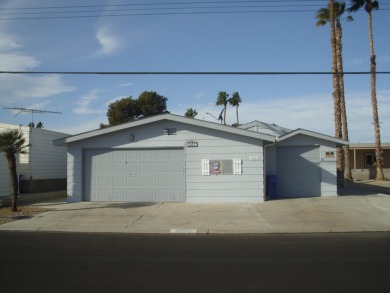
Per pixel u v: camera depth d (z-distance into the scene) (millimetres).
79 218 14234
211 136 17719
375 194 20609
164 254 8969
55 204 17469
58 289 6332
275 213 14844
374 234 11773
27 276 7113
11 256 8773
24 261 8281
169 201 17812
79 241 10695
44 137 26203
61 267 7762
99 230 12461
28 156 24391
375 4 33750
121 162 18156
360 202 17062
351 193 21359
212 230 12320
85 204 17250
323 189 19531
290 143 19734
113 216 14531
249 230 12312
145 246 9953
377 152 36062
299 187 19688
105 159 18250
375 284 6551
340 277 6980
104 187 18203
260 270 7484
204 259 8445
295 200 17938
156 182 17969
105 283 6668
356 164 42562
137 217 14328
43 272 7387
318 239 10938
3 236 11523
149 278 6965
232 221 13570
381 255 8781
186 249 9547
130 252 9195
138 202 17688
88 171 18266
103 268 7680
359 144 40438
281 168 19812
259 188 17500
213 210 15500
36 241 10688
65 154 29156
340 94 30031
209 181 17625
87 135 17969
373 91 35688
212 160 17656
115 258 8562
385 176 40406
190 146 17766
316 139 19672
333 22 29141
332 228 12547
